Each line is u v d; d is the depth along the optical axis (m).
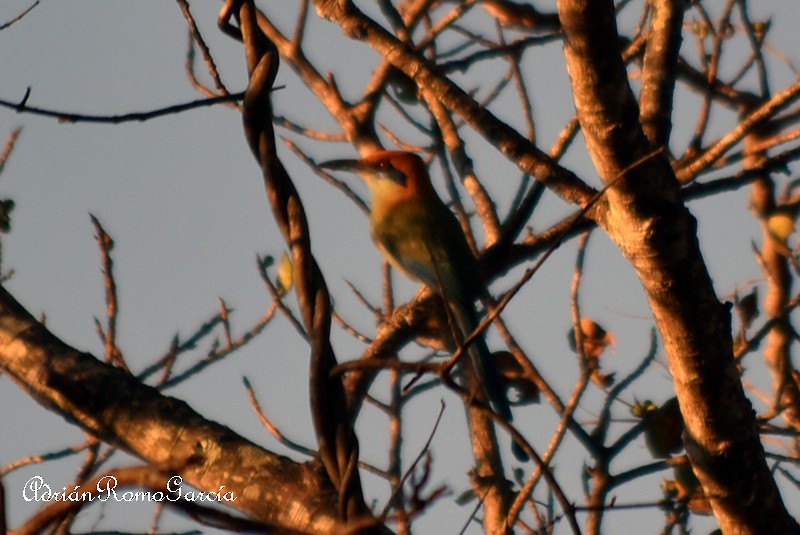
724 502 8.42
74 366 7.62
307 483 6.74
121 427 7.27
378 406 11.12
